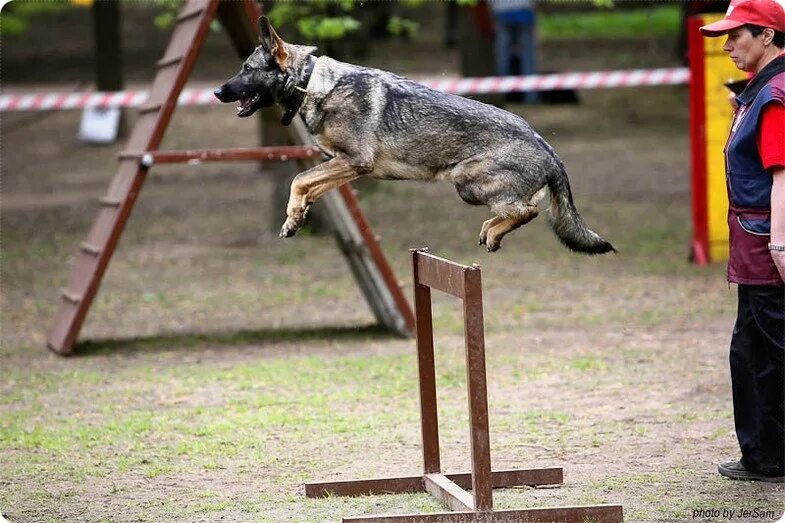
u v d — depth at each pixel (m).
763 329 5.96
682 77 16.41
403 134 5.30
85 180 20.42
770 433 6.06
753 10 5.77
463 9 23.77
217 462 6.87
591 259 13.68
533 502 5.84
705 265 12.95
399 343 10.23
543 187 5.33
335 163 5.40
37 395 8.70
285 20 14.55
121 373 9.37
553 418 7.61
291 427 7.61
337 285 12.95
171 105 9.74
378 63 29.02
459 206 17.77
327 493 6.11
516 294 12.05
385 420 7.73
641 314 10.82
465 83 16.47
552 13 39.94
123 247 15.44
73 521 5.78
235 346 10.30
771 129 5.67
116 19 21.86
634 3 39.19
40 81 28.56
